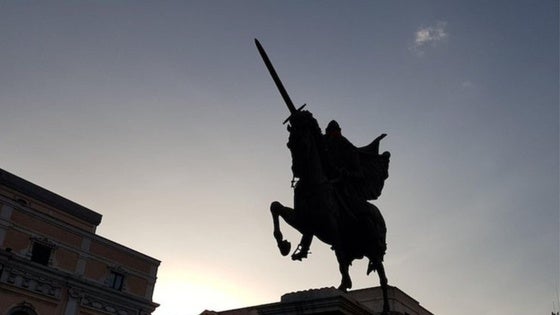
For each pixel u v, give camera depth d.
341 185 6.72
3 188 32.09
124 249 35.84
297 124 6.38
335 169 6.63
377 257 6.68
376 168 7.61
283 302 5.67
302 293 5.70
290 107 6.74
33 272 30.09
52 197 34.44
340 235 6.53
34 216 31.22
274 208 6.39
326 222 6.06
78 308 31.75
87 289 32.41
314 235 6.44
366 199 7.18
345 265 6.23
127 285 35.09
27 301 29.31
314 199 6.14
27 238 30.47
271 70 6.75
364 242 6.66
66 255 32.28
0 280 28.33
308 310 5.49
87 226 36.31
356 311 5.68
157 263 37.72
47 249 31.53
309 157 6.25
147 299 35.72
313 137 6.46
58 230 32.41
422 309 21.95
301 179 6.32
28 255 30.14
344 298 5.43
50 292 30.62
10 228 29.80
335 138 7.14
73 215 35.59
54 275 30.95
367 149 7.61
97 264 33.81
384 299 6.61
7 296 28.52
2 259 28.64
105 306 33.28
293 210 6.31
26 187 33.22
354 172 6.88
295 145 6.36
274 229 6.30
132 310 34.75
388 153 7.91
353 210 6.67
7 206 29.89
